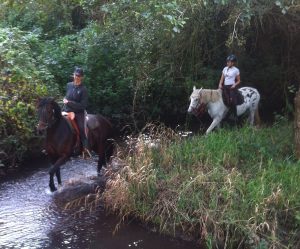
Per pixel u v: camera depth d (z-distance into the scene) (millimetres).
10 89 8070
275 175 5605
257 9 7340
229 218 5008
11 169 7629
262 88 11648
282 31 10430
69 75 9938
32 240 5234
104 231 5512
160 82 10469
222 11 9195
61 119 6449
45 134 6516
